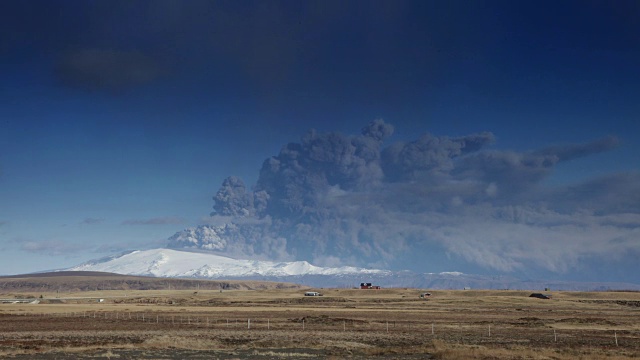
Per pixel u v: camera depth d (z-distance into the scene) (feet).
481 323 348.79
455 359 175.32
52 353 189.06
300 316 412.77
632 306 615.98
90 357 179.83
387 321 358.23
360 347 211.61
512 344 224.12
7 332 275.59
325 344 220.43
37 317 396.57
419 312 483.92
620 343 231.30
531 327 326.24
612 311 524.93
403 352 196.34
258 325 323.78
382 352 196.13
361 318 396.78
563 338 255.09
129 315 422.82
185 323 339.36
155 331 282.15
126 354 188.03
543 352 191.42
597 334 279.90
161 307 580.30
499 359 173.99
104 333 269.85
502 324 343.05
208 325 323.57
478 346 211.20
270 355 188.03
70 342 221.87
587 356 180.45
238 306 618.03
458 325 334.44
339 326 322.14
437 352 189.78
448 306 607.78
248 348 207.72
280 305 634.84
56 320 366.43
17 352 190.60
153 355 186.29
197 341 223.51
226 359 177.88
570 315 456.86
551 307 586.86
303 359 179.73
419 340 239.71
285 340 232.94
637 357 180.14
